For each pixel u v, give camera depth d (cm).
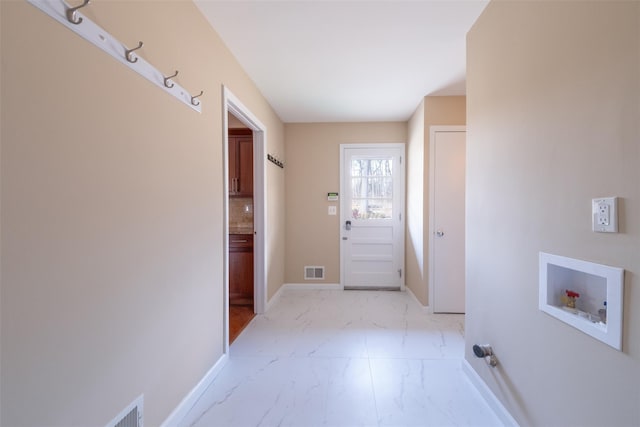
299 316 300
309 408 160
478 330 174
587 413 98
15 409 76
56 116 84
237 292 333
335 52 217
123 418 111
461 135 304
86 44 94
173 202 143
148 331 125
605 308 98
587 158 97
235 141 354
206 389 176
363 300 352
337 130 398
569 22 104
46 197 82
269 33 193
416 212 339
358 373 194
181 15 151
